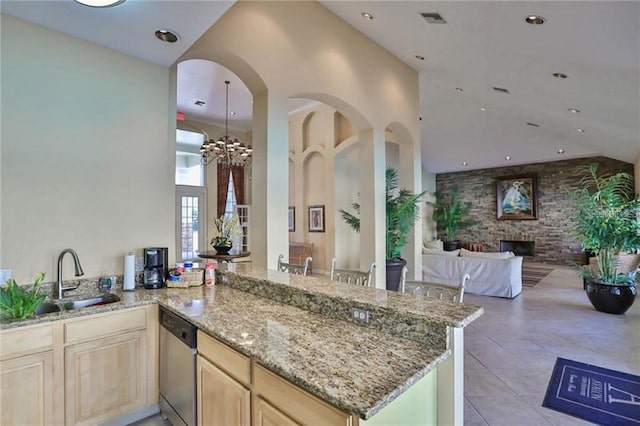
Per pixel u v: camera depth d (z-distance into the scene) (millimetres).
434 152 10602
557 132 7715
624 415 2412
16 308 1879
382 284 5133
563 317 4727
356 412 1021
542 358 3387
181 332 2010
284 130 3869
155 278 2654
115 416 2162
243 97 6875
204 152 6965
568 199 9672
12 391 1811
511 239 10742
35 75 2256
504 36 3701
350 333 1648
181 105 7348
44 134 2285
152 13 2127
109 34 2371
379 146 5199
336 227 7832
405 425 1282
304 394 1214
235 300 2287
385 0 3775
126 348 2207
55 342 1947
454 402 1419
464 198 11859
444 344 1448
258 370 1428
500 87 5512
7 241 2148
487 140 9250
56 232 2332
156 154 2834
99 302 2428
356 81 4805
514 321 4570
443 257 6727
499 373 3078
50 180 2309
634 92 4047
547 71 4254
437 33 4180
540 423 2344
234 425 1560
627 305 4754
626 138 6387
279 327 1734
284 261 3777
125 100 2660
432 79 6188
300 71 4047
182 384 2008
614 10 2650
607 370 3094
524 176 10477
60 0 1984
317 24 4273
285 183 3854
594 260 6387
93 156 2498
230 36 3400
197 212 8688
